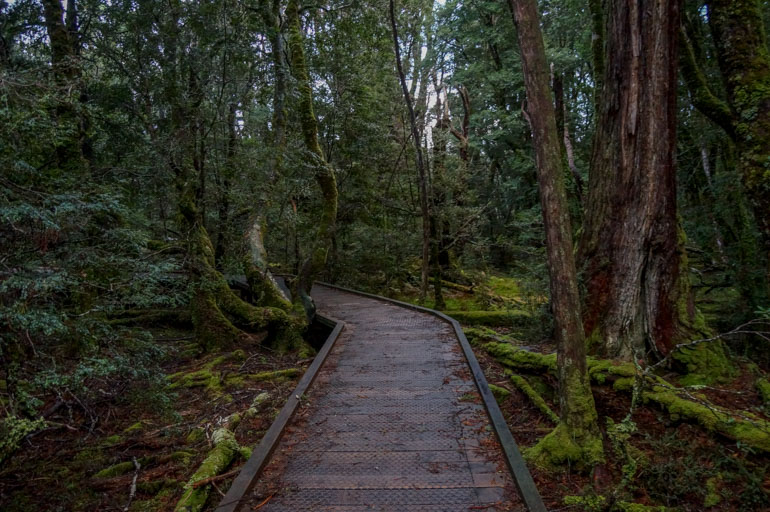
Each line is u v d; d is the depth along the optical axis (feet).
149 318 36.35
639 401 16.15
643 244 18.95
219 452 13.98
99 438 16.44
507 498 10.14
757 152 16.90
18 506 11.94
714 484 12.90
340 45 47.83
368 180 54.13
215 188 31.86
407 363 20.08
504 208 66.13
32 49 29.40
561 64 48.32
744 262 27.55
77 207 11.09
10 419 10.16
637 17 18.89
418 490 10.45
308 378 17.42
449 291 49.55
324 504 9.96
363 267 54.39
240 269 33.19
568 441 13.21
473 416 14.34
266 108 44.24
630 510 11.79
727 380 16.99
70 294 13.28
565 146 34.45
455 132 51.55
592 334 19.76
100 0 31.01
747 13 17.65
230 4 31.89
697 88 23.08
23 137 11.70
